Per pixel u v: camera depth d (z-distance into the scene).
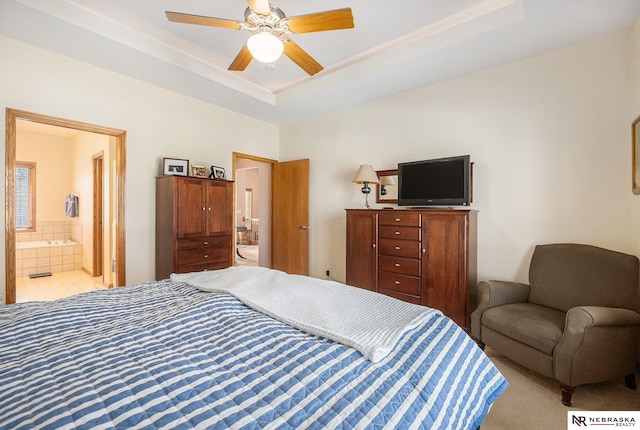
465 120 3.27
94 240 4.87
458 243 2.88
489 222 3.11
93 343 1.06
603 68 2.51
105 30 2.57
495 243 3.07
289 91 4.04
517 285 2.62
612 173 2.48
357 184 4.24
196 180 3.56
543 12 2.21
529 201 2.88
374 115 4.05
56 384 0.82
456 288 2.88
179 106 3.84
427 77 3.33
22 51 2.67
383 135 3.96
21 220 5.58
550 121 2.77
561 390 1.90
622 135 2.44
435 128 3.50
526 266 2.89
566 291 2.35
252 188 10.84
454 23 2.64
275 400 0.79
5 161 2.61
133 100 3.41
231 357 1.00
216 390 0.81
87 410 0.71
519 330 2.12
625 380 2.03
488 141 3.12
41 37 2.58
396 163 3.84
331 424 0.72
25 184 5.62
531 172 2.87
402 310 1.46
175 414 0.72
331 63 3.41
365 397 0.83
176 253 3.36
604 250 2.30
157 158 3.63
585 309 1.85
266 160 5.05
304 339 1.15
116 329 1.20
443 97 3.44
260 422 0.71
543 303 2.49
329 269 4.56
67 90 2.93
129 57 2.92
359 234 3.59
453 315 2.90
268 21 2.04
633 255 2.27
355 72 3.33
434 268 3.01
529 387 2.05
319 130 4.70
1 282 2.61
